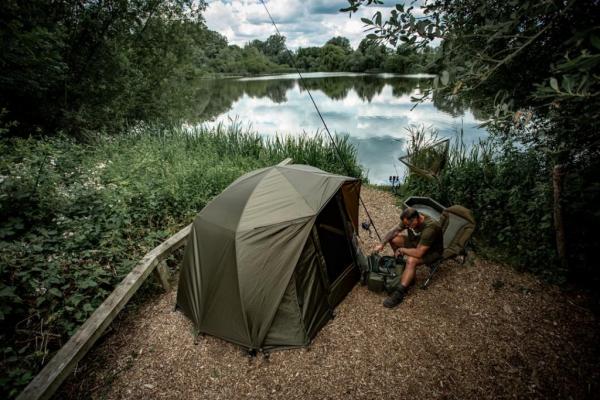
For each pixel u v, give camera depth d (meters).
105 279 3.38
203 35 12.01
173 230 4.59
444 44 1.80
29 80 6.33
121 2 8.84
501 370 2.66
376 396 2.56
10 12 5.05
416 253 3.34
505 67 2.78
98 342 3.17
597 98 1.50
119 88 9.34
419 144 5.70
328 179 3.66
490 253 4.05
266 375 2.79
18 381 2.47
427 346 2.93
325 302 3.27
